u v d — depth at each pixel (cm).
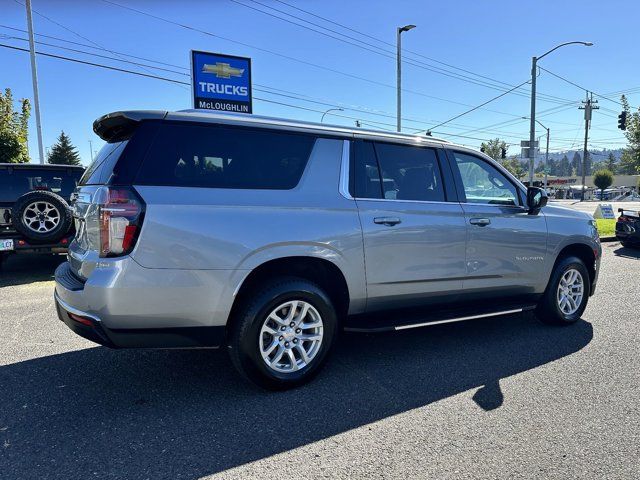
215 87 1476
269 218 340
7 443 283
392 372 398
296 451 278
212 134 338
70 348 449
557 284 515
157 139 320
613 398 349
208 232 317
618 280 797
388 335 499
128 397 347
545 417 321
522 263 482
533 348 459
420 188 426
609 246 1255
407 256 404
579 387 369
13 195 815
